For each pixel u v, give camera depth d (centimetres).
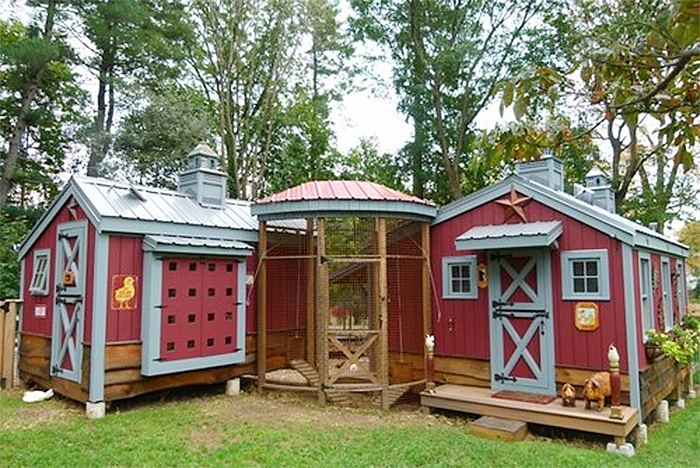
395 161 2053
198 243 791
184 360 769
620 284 679
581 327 705
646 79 235
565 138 251
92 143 1653
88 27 1617
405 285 899
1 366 866
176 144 1733
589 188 1005
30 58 1445
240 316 855
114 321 721
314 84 2281
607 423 602
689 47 200
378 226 809
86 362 717
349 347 834
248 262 907
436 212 866
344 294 852
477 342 806
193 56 1981
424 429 666
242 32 2000
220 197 958
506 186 799
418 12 1894
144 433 625
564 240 733
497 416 685
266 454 556
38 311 864
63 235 802
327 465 527
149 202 828
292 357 962
